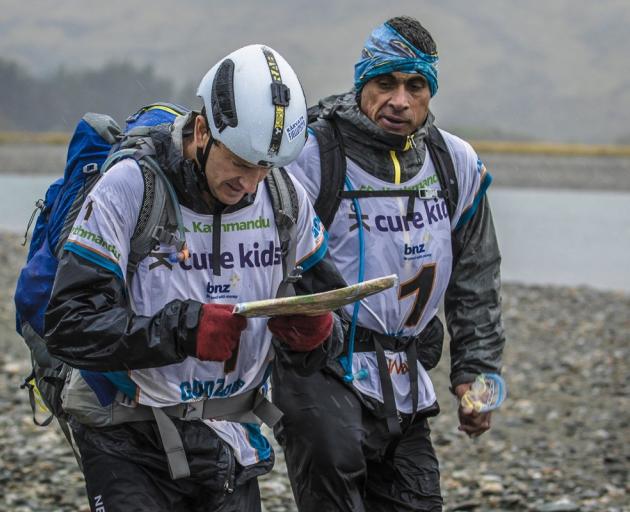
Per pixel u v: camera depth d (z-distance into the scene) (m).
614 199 78.44
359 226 6.52
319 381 6.38
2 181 86.00
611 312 26.42
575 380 18.83
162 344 5.04
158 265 5.33
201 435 5.59
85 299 5.17
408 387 6.68
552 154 131.00
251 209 5.50
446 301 7.09
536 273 36.00
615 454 13.66
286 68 5.18
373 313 6.54
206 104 5.14
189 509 5.77
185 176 5.29
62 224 5.68
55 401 5.94
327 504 6.27
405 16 6.61
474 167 6.81
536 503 11.24
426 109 6.65
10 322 21.95
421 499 6.74
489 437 14.68
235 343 5.09
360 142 6.55
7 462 12.10
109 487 5.50
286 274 5.64
